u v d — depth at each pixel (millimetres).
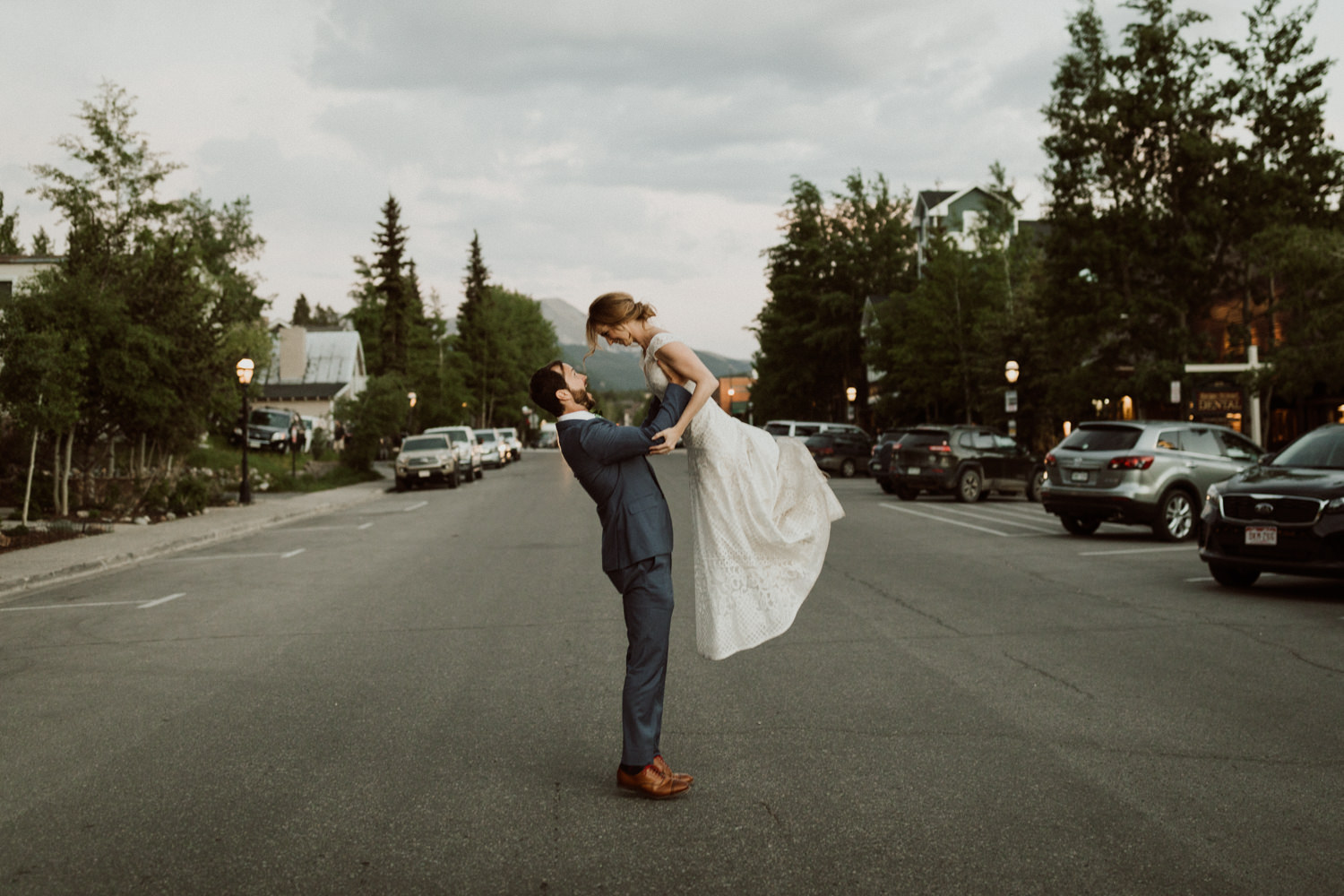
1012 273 37594
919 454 24047
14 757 5199
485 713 5910
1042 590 10336
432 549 15250
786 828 4059
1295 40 27484
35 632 9102
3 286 30672
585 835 4012
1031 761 4875
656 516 4500
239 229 53844
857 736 5324
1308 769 4715
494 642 8016
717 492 4508
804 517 4660
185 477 24609
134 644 8320
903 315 44469
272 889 3557
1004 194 38031
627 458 4352
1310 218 27625
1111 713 5691
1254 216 27453
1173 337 28906
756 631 4535
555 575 11992
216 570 13367
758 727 5520
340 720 5812
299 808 4367
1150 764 4801
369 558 14297
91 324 19453
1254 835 3926
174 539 16547
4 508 21016
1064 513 15688
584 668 7043
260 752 5223
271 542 17000
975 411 38656
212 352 22438
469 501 26578
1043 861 3697
